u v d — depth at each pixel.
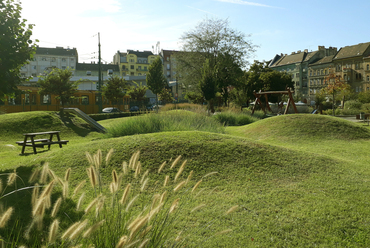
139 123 10.59
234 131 14.30
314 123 12.76
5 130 13.81
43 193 1.64
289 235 3.41
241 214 3.90
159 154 6.02
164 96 54.78
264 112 25.14
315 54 78.06
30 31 6.93
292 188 4.91
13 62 6.63
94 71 86.44
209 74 27.16
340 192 4.77
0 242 2.47
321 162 6.45
